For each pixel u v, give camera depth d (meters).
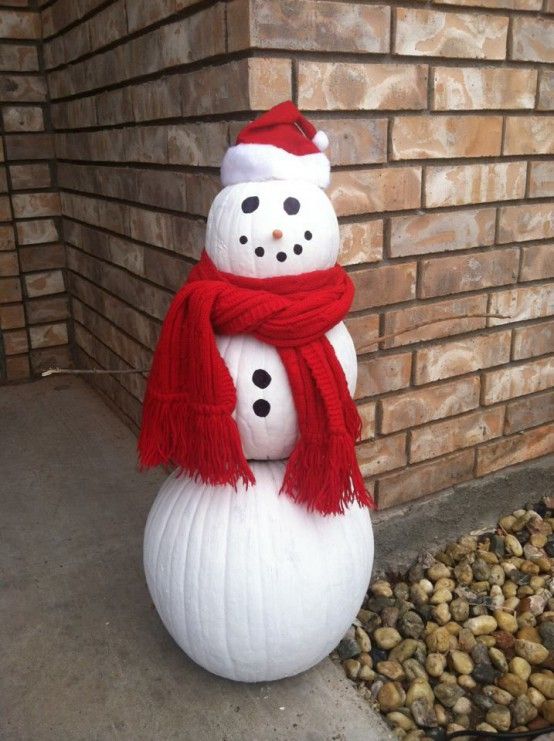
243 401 1.64
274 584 1.70
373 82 2.08
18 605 2.29
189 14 2.09
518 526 2.89
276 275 1.62
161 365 1.67
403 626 2.35
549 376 2.88
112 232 3.25
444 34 2.17
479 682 2.16
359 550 1.84
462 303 2.54
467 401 2.67
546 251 2.70
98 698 1.92
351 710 1.89
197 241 2.35
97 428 3.59
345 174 2.12
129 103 2.67
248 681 1.90
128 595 2.34
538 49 2.39
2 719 1.85
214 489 1.76
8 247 4.02
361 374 2.36
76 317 4.17
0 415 3.77
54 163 3.99
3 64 3.72
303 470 1.65
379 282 2.31
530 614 2.43
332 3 1.93
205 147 2.16
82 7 2.96
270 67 1.88
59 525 2.76
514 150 2.47
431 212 2.35
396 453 2.54
